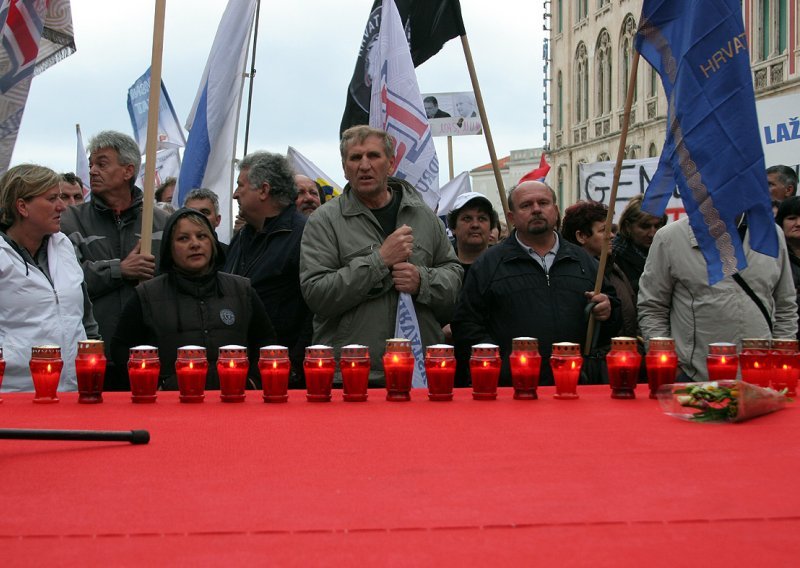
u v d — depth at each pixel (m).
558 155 45.91
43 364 3.92
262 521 2.01
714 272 4.78
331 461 2.66
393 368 3.93
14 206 5.17
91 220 6.59
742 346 4.02
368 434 3.11
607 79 40.66
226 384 3.94
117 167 6.52
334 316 5.44
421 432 3.14
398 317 5.35
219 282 5.16
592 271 5.69
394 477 2.45
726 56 4.77
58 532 1.94
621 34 38.81
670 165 4.95
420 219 5.73
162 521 2.02
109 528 1.96
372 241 5.54
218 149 7.88
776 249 4.70
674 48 4.96
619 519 2.01
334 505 2.15
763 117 10.15
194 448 2.87
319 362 3.93
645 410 3.65
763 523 1.98
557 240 5.73
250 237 6.53
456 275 5.66
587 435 3.07
